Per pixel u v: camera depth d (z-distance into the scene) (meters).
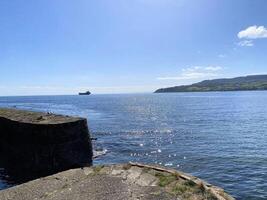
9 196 9.77
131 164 11.95
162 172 10.96
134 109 96.31
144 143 33.16
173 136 38.41
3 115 25.97
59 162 22.39
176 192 9.24
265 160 25.14
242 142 33.88
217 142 33.91
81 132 23.72
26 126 22.84
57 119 24.06
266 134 39.81
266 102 120.50
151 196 9.07
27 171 22.33
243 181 19.72
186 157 26.36
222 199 8.71
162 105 117.56
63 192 9.78
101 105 128.00
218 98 173.12
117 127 48.12
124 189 9.67
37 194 9.80
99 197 9.17
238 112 77.12
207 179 20.20
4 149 24.70
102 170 11.54
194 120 58.88
